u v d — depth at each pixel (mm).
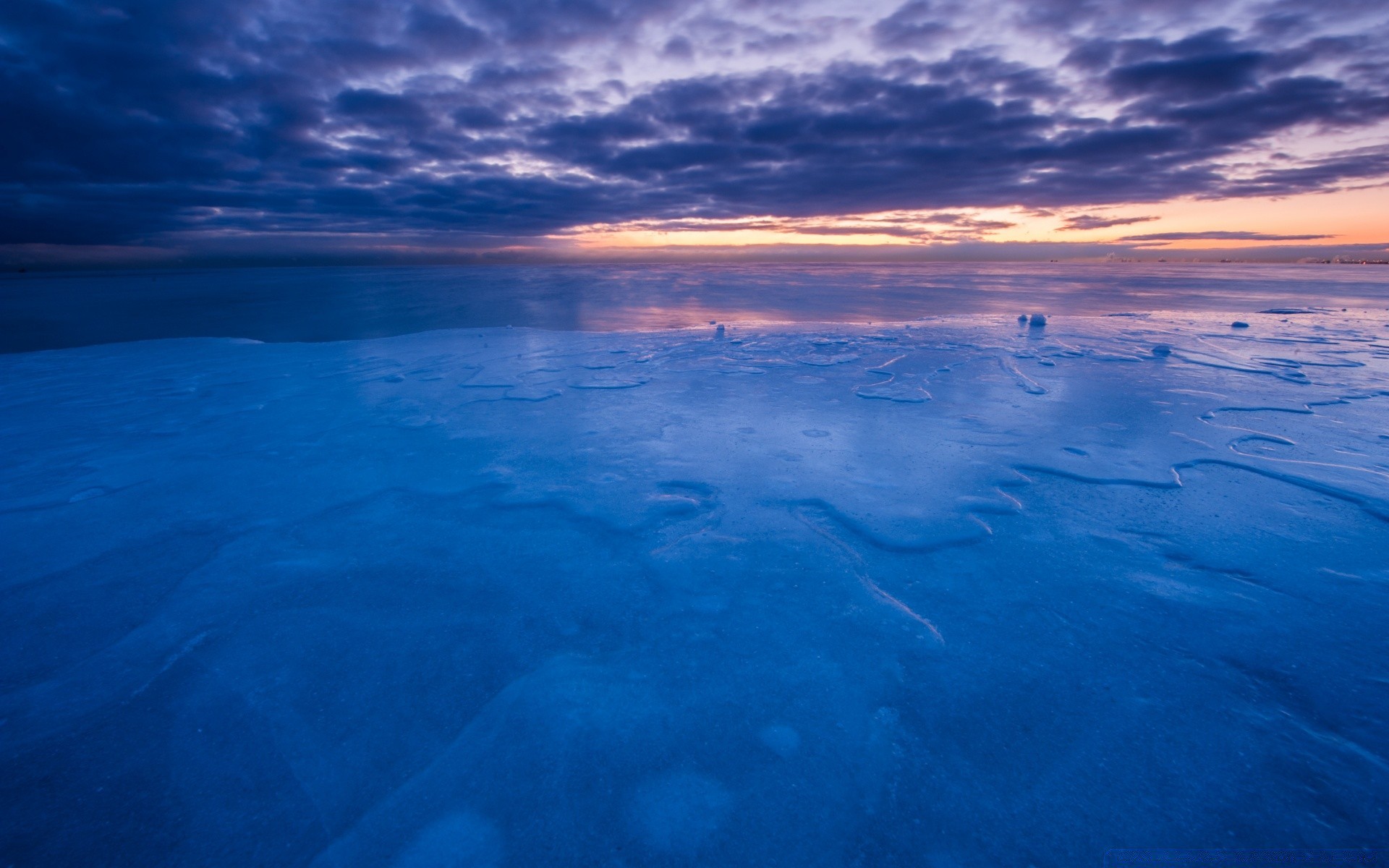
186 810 1104
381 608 1717
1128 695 1334
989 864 979
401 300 13805
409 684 1414
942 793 1106
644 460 2848
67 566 1973
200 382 4746
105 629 1650
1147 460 2756
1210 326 7684
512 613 1687
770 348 6223
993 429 3264
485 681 1421
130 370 5246
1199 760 1165
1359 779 1114
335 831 1060
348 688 1404
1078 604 1671
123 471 2789
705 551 1992
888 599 1713
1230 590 1724
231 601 1764
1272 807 1063
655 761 1186
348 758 1210
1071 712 1290
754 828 1048
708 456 2896
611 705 1333
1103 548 1976
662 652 1508
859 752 1198
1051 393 4086
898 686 1374
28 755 1229
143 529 2221
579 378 4773
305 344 6707
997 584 1775
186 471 2787
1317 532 2053
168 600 1771
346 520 2279
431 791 1130
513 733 1262
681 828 1050
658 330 7855
